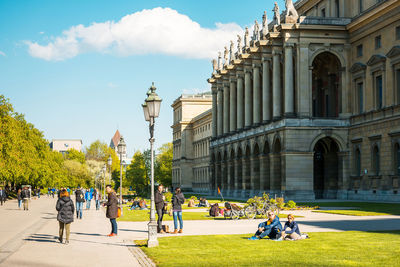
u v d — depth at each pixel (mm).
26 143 102188
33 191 136250
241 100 100875
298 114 75688
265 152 84500
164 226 29359
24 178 96438
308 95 76062
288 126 75062
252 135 89500
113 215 28219
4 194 85188
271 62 86812
